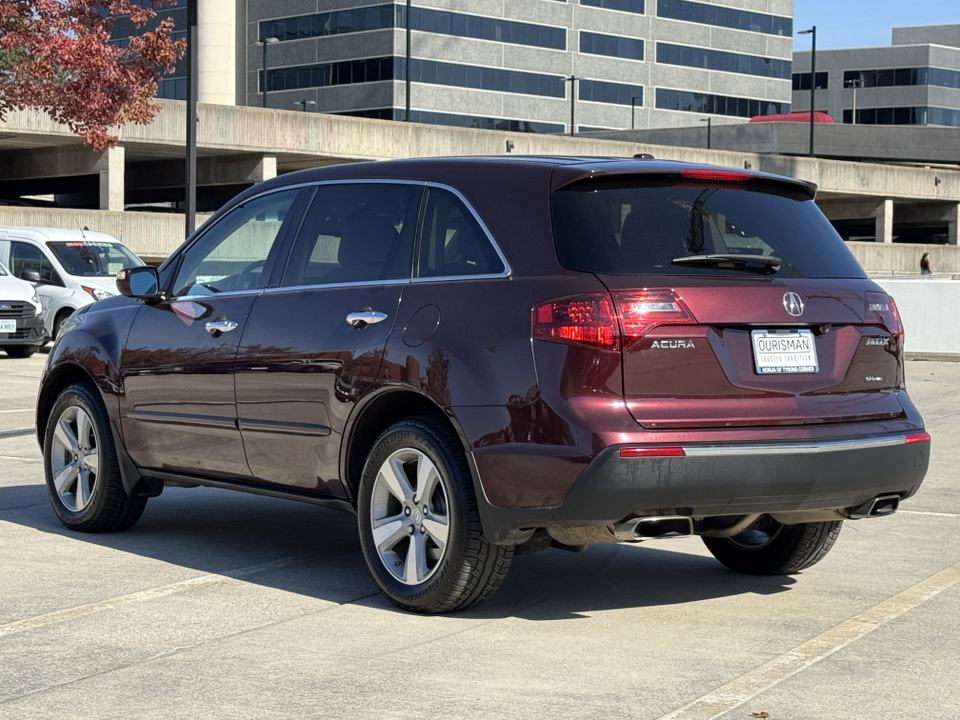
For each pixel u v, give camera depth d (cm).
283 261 629
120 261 2348
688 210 539
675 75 11188
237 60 10269
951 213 7594
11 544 694
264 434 617
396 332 557
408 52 6538
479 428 521
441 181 572
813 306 540
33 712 423
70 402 726
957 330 2261
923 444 567
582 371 504
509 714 421
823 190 6850
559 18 10362
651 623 543
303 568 643
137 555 670
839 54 13712
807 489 526
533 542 536
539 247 526
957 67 13588
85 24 2519
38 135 4328
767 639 518
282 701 434
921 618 553
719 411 515
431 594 543
